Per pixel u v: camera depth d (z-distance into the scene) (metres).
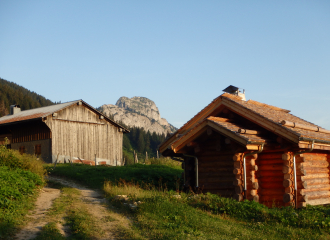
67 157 30.97
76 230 8.52
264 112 14.20
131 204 11.18
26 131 32.81
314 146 12.42
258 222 9.95
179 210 10.45
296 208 12.01
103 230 8.60
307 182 12.92
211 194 12.57
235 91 17.12
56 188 16.12
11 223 8.78
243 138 11.61
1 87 119.75
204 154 14.03
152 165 26.11
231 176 13.26
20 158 16.75
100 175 19.45
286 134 11.96
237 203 11.20
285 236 8.81
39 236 7.76
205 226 9.10
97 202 12.38
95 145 33.50
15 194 11.39
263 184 12.77
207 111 14.79
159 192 13.12
